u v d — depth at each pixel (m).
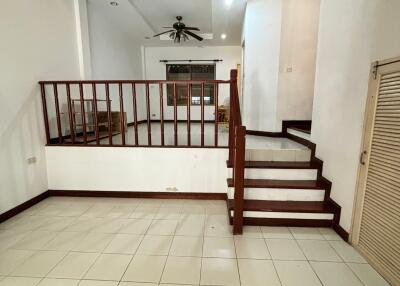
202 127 2.98
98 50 5.01
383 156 1.74
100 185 3.19
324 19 2.69
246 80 4.57
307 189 2.57
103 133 4.61
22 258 1.93
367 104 1.90
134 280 1.70
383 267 1.73
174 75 8.34
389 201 1.68
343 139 2.27
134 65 7.31
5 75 2.57
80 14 4.02
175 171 3.10
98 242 2.16
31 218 2.61
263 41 4.18
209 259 1.94
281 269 1.82
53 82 3.01
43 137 3.12
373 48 1.85
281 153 2.96
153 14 5.46
